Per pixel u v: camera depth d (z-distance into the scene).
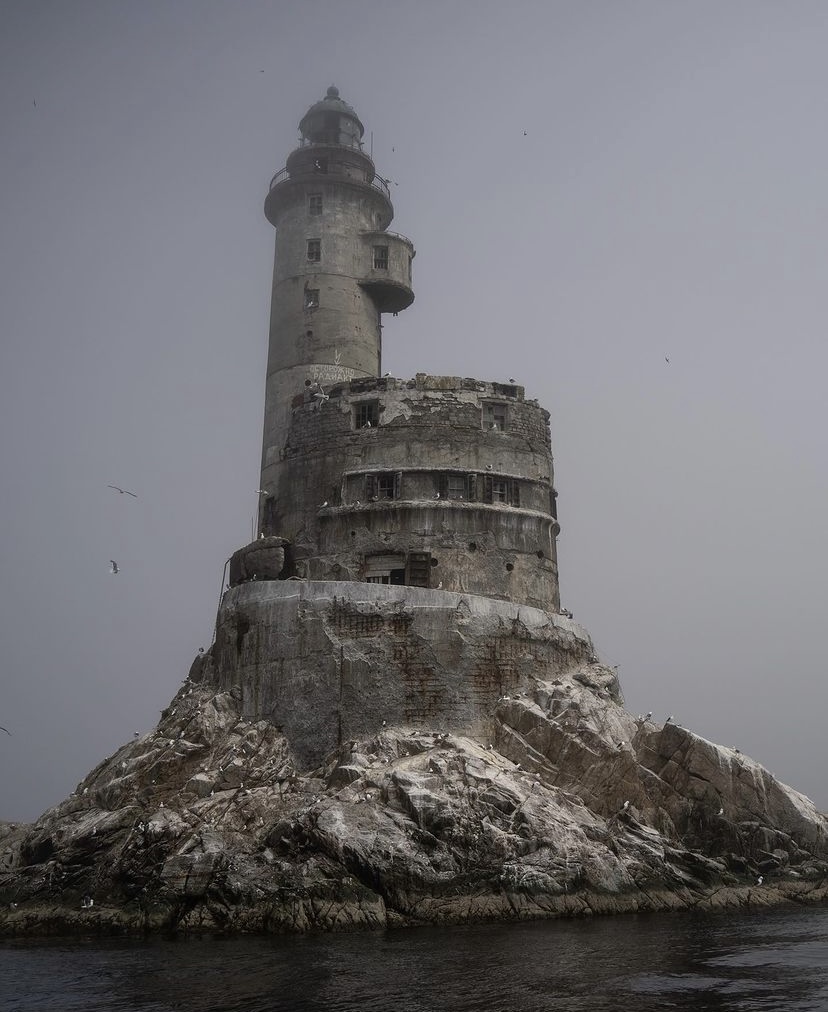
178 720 62.78
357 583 62.75
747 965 37.06
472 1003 31.28
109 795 58.81
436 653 61.03
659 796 58.12
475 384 71.06
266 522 72.62
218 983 35.41
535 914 49.06
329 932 47.09
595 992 32.72
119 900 51.53
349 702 60.09
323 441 70.69
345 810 51.56
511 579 67.75
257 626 63.56
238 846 52.12
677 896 52.81
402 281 80.19
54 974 38.50
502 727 60.03
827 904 55.53
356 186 80.75
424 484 68.06
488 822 51.88
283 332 77.88
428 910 48.56
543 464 71.75
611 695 64.19
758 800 58.41
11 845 61.91
